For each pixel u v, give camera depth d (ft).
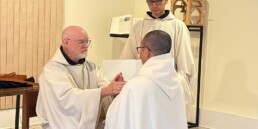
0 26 13.06
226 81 14.57
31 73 14.05
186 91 9.57
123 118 5.90
